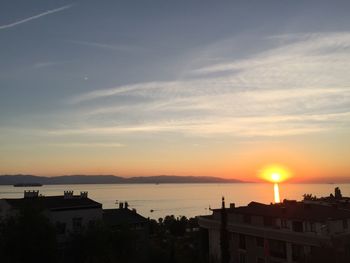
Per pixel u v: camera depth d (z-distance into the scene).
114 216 70.62
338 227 57.19
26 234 48.53
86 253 54.78
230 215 72.56
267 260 63.50
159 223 148.88
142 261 67.31
